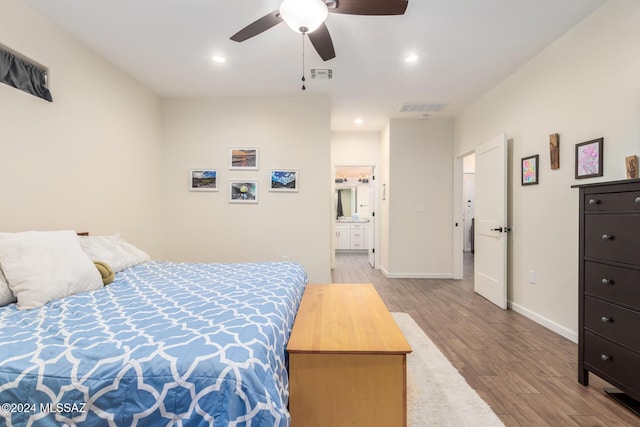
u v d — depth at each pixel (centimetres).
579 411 157
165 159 386
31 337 104
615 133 202
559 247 252
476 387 178
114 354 93
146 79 329
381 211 543
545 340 242
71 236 183
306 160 383
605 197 162
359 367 125
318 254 386
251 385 88
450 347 230
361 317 163
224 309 135
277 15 175
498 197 326
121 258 228
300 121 382
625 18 194
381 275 501
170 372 88
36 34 213
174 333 107
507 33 241
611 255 158
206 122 385
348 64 292
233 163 385
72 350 95
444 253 472
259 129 384
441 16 218
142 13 217
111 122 292
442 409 157
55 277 152
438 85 342
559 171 251
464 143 430
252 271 221
